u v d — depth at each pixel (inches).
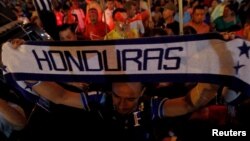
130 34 151.9
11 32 82.9
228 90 65.1
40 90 72.8
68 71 71.4
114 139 69.3
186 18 179.9
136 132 67.1
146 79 67.1
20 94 80.4
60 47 68.9
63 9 211.3
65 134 78.0
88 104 68.7
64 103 71.1
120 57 67.2
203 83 64.1
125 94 63.3
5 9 90.7
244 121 84.0
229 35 60.2
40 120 80.0
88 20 171.2
